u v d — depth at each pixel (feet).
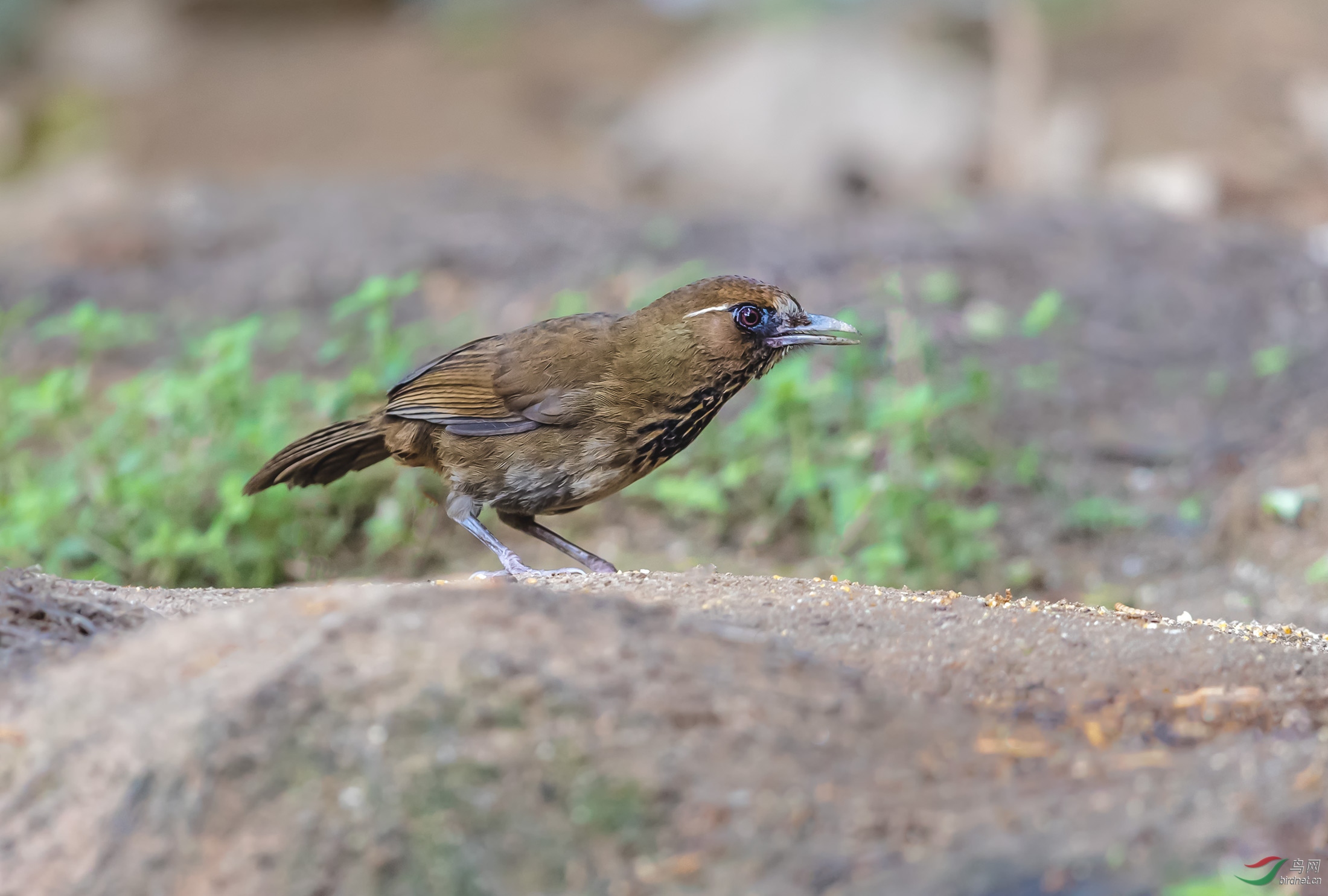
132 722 18.42
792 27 100.68
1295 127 89.86
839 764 18.12
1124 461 50.06
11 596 21.98
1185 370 56.90
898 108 90.22
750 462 42.91
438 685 17.83
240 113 115.96
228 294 67.77
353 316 63.52
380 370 43.27
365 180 85.25
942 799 17.70
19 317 57.57
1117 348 58.49
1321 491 43.27
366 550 41.98
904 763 18.30
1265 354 55.83
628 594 24.71
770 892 16.35
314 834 16.85
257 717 17.61
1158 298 62.54
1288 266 65.67
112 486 40.50
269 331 62.80
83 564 40.42
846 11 103.55
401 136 111.14
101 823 17.63
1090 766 18.45
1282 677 21.34
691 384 29.35
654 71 121.70
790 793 17.51
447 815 16.94
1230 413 53.06
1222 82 98.68
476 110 114.42
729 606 23.56
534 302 62.69
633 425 29.25
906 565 40.06
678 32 130.82
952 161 88.02
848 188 89.56
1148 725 19.72
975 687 20.66
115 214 80.07
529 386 29.14
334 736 17.46
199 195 82.12
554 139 109.50
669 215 74.90
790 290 60.18
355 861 16.69
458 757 17.30
